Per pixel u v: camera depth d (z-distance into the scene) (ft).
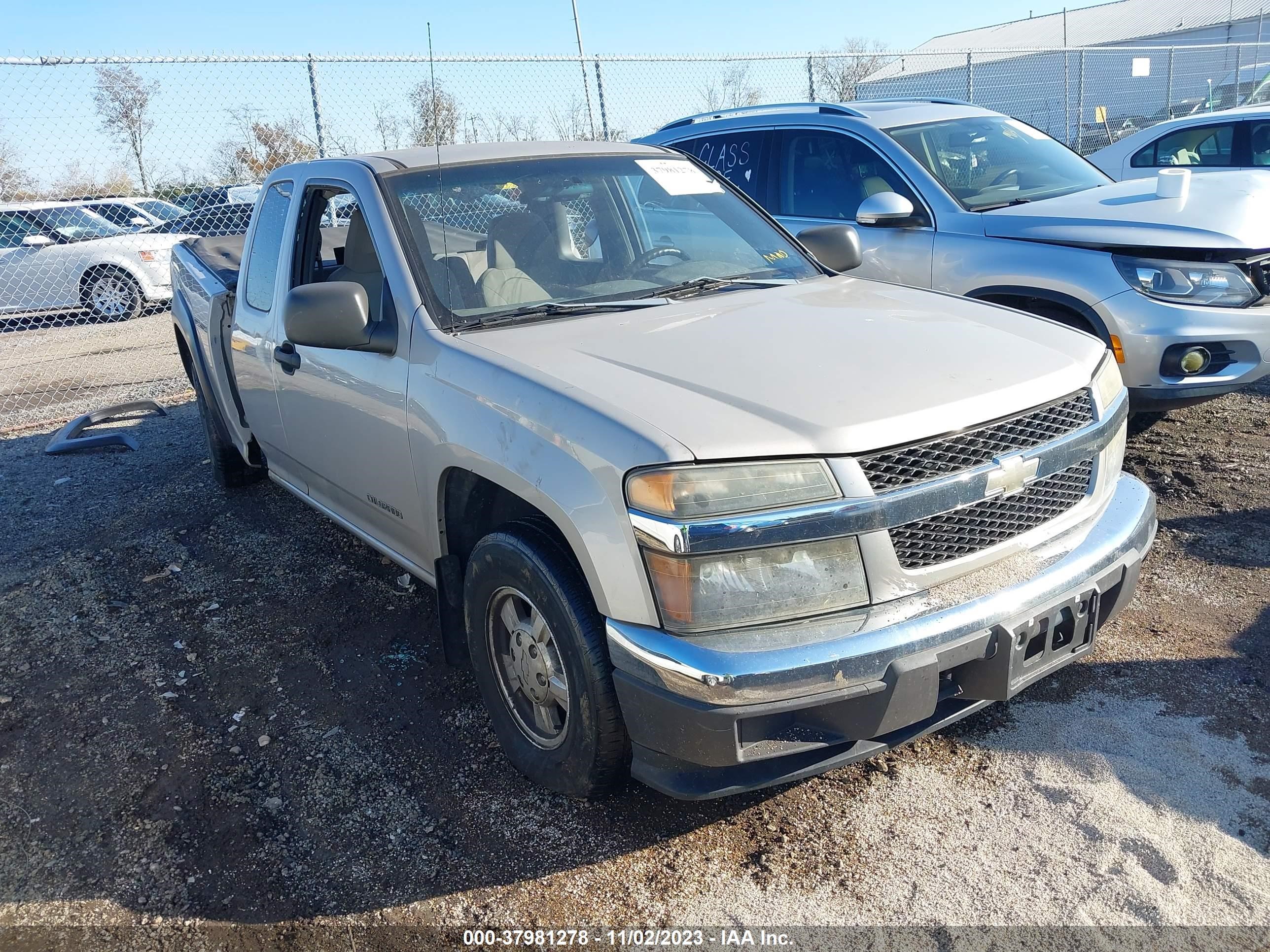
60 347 36.94
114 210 39.91
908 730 7.95
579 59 32.68
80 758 10.59
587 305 10.57
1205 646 10.93
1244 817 8.34
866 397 7.95
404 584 14.23
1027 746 9.52
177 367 31.40
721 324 9.76
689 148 21.99
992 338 9.42
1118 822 8.39
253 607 13.88
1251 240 14.60
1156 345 14.62
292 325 9.99
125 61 25.96
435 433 9.46
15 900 8.57
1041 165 19.38
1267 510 14.19
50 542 16.85
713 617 7.27
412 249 10.55
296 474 14.17
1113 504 9.28
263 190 14.30
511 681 9.59
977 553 8.05
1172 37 119.65
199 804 9.68
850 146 18.99
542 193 11.68
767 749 7.34
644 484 7.30
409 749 10.35
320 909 8.23
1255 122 28.35
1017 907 7.65
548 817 9.14
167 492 19.04
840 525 7.36
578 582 8.22
